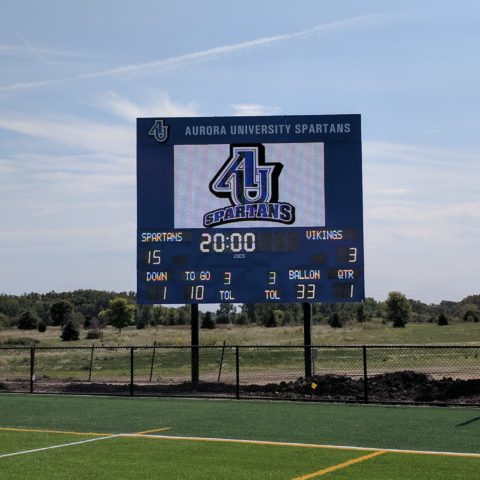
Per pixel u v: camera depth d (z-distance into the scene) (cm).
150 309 10000
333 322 7381
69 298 13138
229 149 2041
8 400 1811
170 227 2030
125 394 1895
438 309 11812
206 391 1939
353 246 1989
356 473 927
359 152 2019
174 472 948
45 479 912
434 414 1484
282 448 1113
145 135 2055
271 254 2000
